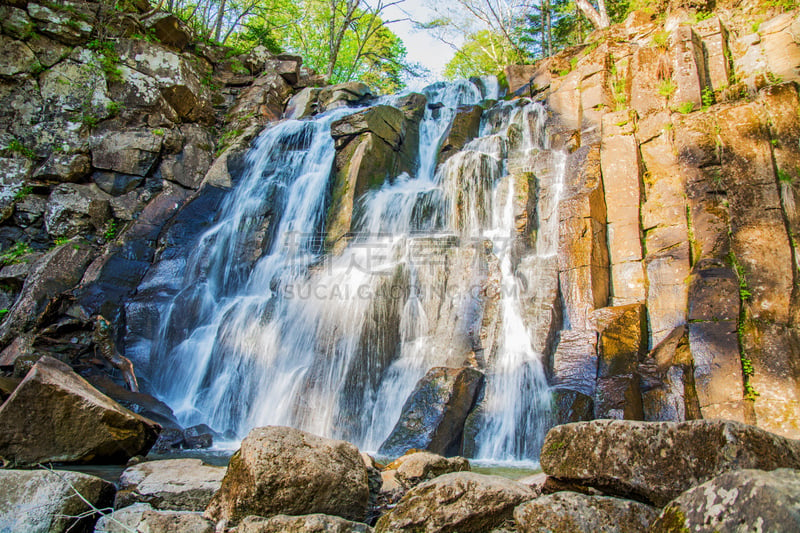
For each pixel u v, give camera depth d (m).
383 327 10.30
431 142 15.45
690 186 10.24
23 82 14.15
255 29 24.66
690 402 8.26
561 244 10.63
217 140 17.23
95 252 13.03
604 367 8.98
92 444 6.04
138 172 14.87
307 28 33.62
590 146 11.72
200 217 14.23
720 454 2.79
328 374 9.84
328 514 4.02
